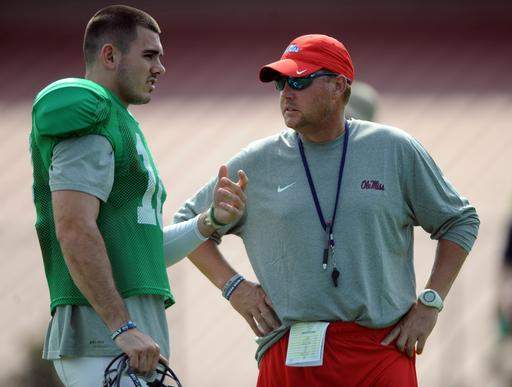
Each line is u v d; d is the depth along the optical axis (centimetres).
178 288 3631
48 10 6166
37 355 3244
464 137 4688
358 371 1883
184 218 2039
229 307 3619
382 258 1889
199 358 3531
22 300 3572
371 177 1903
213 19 6031
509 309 3391
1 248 3728
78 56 5906
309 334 1891
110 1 6184
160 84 5491
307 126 1911
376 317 1881
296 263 1898
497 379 3362
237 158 1988
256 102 5212
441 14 5797
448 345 3425
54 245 1731
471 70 5319
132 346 1627
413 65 5431
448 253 1945
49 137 1675
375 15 5900
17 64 5841
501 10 5762
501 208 4006
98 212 1672
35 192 1748
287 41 5878
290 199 1914
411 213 1948
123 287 1709
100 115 1680
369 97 2811
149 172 1747
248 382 3453
